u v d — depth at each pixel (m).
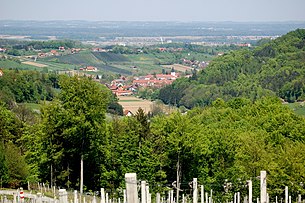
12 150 68.12
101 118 70.56
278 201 62.66
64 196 25.47
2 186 65.25
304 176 61.75
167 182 72.38
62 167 72.62
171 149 69.88
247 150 68.38
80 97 68.56
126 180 19.16
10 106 149.50
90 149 71.00
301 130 94.44
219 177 68.44
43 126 70.94
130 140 68.56
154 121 79.19
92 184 73.25
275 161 66.19
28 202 47.06
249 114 122.25
